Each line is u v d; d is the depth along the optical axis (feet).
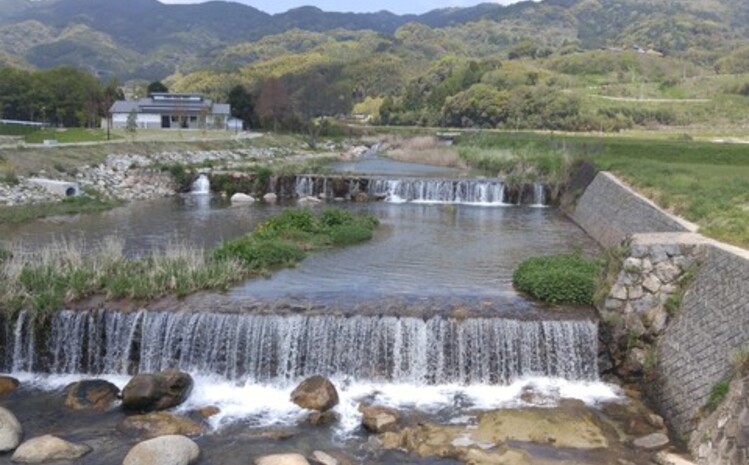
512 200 192.34
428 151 306.35
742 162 194.80
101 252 104.22
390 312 82.12
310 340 79.82
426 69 648.38
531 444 64.34
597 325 79.97
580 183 175.22
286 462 59.26
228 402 73.72
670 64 541.75
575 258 102.68
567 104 400.88
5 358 81.66
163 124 387.96
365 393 75.87
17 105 359.87
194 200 194.70
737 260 67.87
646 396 75.05
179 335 80.89
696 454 60.34
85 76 396.57
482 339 79.66
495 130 395.96
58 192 178.09
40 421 68.54
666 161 189.47
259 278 99.45
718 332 66.03
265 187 205.36
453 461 61.46
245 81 608.60
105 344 81.71
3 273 88.63
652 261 79.87
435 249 124.06
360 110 575.79
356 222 142.10
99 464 60.54
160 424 66.54
